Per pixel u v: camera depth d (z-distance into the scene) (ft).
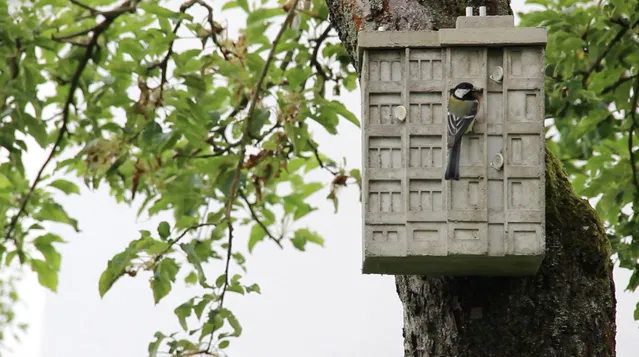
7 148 39.52
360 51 25.35
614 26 42.09
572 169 44.52
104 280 33.76
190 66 38.24
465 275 25.73
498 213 24.52
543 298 25.14
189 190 38.86
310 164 42.42
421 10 26.84
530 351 24.81
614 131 43.29
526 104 24.94
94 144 38.37
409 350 26.40
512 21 24.99
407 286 26.50
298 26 38.65
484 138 24.81
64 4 39.78
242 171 40.96
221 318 32.42
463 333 25.30
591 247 25.66
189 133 37.60
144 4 37.22
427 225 24.54
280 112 36.81
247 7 39.32
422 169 24.79
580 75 43.39
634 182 40.63
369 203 24.75
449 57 25.05
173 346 31.99
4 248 42.60
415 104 25.05
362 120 25.23
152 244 34.19
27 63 39.99
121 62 38.70
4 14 39.14
